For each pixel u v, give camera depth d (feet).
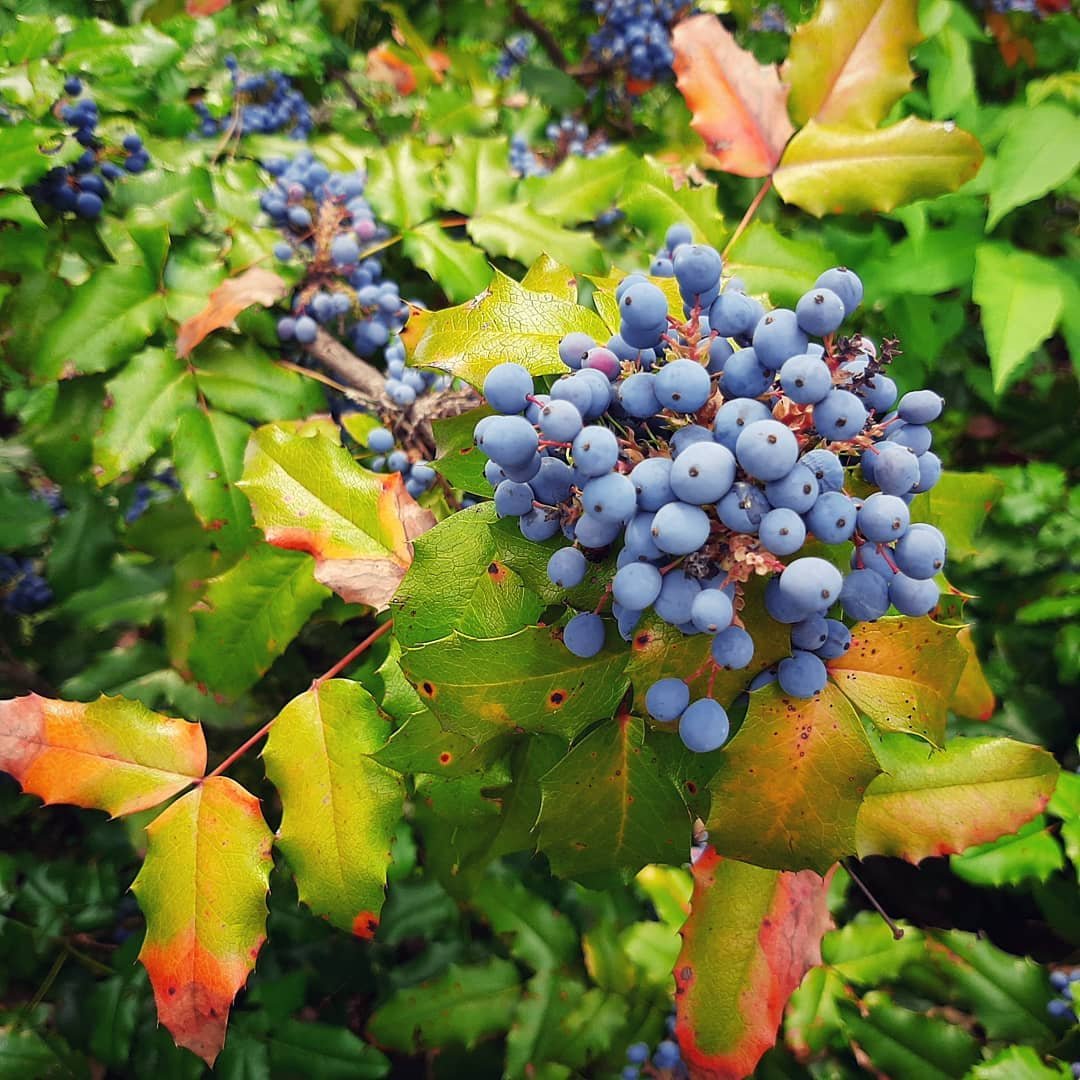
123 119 1.20
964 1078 1.09
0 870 1.40
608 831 0.71
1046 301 1.11
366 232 1.13
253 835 0.80
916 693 0.65
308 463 0.85
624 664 0.68
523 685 0.67
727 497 0.56
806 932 0.75
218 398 1.04
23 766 0.79
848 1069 1.25
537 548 0.66
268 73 1.47
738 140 0.94
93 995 1.37
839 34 0.92
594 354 0.62
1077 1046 1.14
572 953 1.38
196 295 1.06
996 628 1.55
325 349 1.10
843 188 0.92
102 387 1.08
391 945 1.64
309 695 0.82
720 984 0.74
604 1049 1.30
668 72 1.62
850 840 0.64
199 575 1.21
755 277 0.97
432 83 1.66
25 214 0.98
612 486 0.56
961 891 1.68
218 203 1.14
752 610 0.62
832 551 0.61
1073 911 1.34
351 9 1.57
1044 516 1.50
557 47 1.71
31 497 1.54
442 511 0.99
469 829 0.80
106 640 1.53
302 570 1.03
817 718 0.63
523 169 1.42
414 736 0.72
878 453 0.60
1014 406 1.77
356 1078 1.35
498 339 0.69
